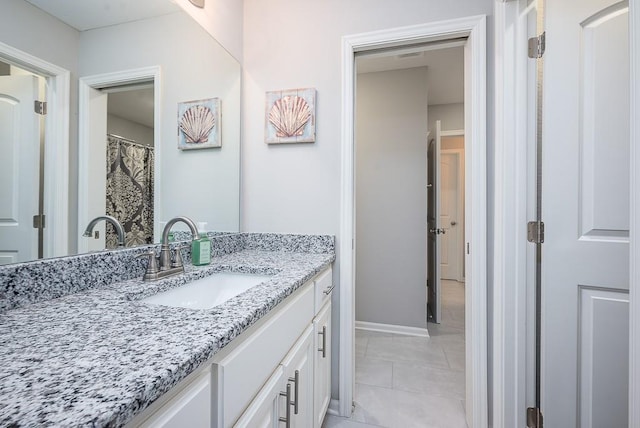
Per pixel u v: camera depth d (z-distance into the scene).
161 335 0.52
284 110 1.56
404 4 1.41
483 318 1.32
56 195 0.78
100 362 0.42
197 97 1.32
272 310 0.79
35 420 0.30
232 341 0.60
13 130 0.68
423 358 2.07
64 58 0.80
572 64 1.07
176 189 1.22
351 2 1.48
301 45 1.55
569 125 1.07
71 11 0.82
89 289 0.80
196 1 1.29
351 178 1.49
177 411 0.45
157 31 1.12
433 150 2.91
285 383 0.84
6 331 0.53
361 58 1.58
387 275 2.55
